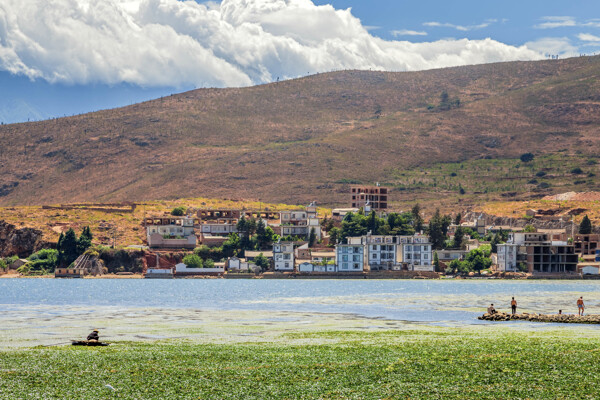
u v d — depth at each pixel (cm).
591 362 10762
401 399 8912
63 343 13038
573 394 9069
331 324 16200
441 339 13188
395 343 12719
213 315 18400
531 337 13312
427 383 9619
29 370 10338
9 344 12850
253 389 9356
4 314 18550
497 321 16550
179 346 12519
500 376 9938
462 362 10825
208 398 8981
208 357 11350
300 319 17362
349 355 11469
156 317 17875
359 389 9338
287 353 11700
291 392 9219
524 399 8881
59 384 9581
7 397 8975
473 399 8894
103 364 10781
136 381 9756
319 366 10638
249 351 11919
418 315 18238
